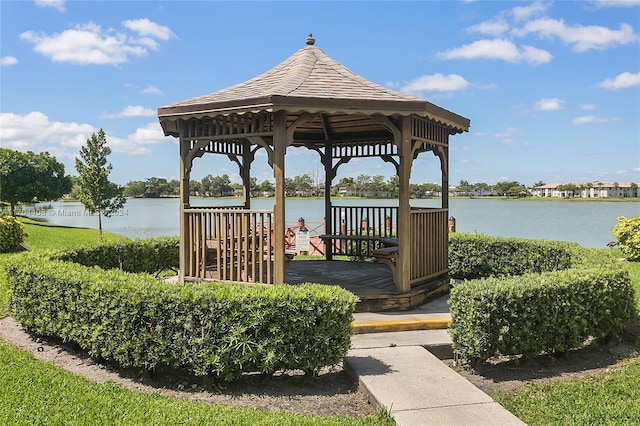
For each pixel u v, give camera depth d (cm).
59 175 4222
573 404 389
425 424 333
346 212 1001
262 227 618
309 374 438
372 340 530
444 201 779
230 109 582
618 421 357
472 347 458
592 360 499
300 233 740
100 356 464
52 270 512
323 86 619
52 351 502
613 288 522
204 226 665
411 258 670
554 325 475
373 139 934
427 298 705
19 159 3900
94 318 449
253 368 414
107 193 1927
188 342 407
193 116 617
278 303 405
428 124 700
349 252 1020
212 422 337
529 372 469
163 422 335
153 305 412
